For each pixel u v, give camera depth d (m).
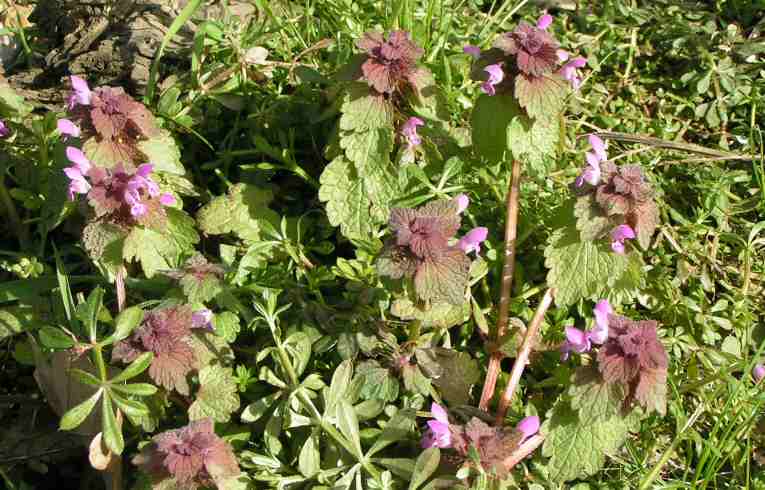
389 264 0.33
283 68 0.51
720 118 0.54
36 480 0.38
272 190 0.47
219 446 0.31
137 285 0.39
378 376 0.36
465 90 0.51
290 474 0.35
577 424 0.34
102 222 0.36
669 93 0.56
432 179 0.44
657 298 0.45
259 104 0.50
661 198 0.51
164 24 0.53
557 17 0.60
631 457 0.39
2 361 0.42
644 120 0.54
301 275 0.42
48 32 0.56
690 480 0.40
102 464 0.33
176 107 0.47
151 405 0.34
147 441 0.34
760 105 0.54
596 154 0.37
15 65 0.55
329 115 0.45
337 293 0.43
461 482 0.32
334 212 0.41
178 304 0.35
